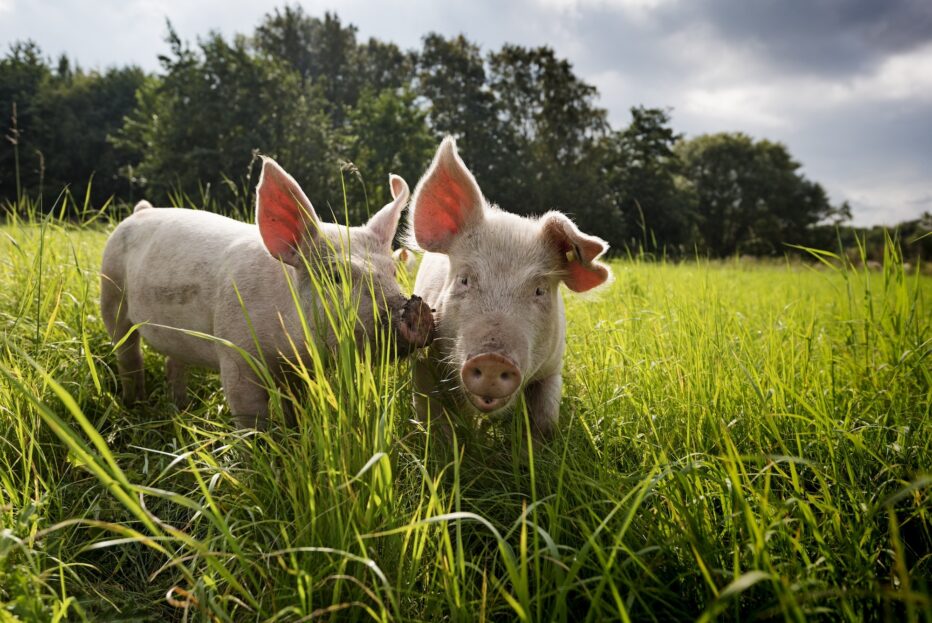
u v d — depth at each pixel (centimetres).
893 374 86
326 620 48
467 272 75
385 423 57
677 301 128
